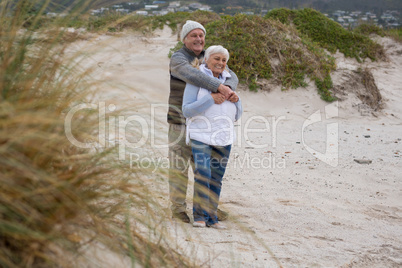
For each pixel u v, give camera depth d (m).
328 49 13.05
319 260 3.17
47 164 1.94
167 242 2.54
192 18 12.49
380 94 10.41
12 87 2.03
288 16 13.80
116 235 2.15
